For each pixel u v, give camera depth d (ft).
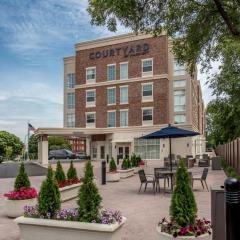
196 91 196.34
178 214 18.39
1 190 55.67
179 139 152.15
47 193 23.45
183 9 47.32
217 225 18.65
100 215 21.58
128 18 43.57
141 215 32.55
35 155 250.57
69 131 146.41
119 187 56.03
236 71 46.75
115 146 165.68
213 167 92.07
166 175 52.24
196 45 50.67
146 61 161.99
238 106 53.98
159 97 157.69
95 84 175.11
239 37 41.70
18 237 25.09
